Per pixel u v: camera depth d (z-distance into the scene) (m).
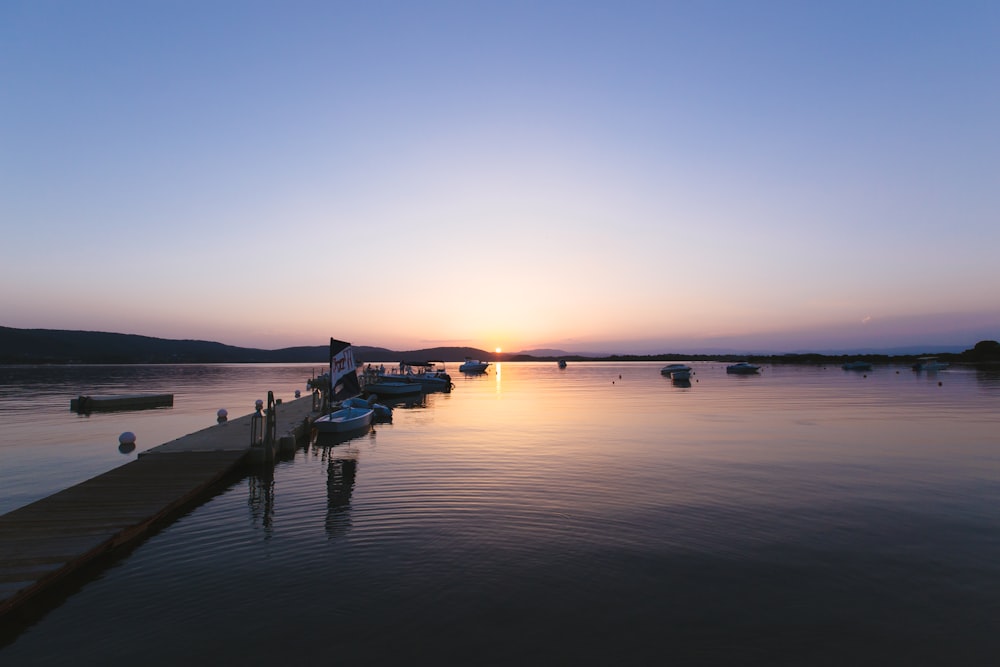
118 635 9.42
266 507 16.91
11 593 10.09
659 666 8.55
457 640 9.25
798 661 8.72
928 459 23.75
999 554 12.90
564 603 10.50
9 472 23.02
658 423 37.22
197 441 25.61
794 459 23.83
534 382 108.00
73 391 73.94
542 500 17.36
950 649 9.05
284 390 77.88
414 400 61.53
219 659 8.73
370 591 11.01
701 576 11.67
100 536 13.03
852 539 13.84
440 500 17.47
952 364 155.88
